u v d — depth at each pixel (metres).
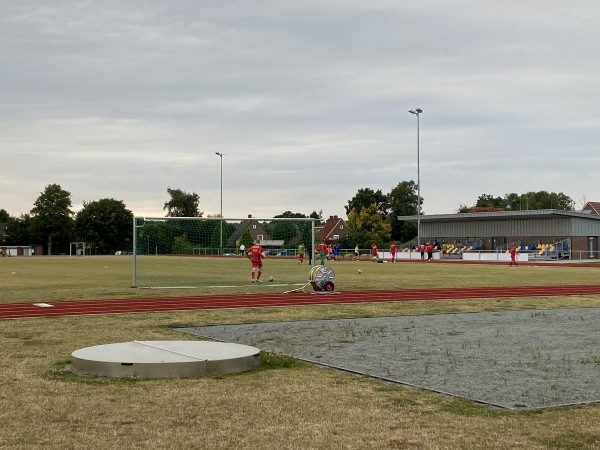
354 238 89.38
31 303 21.41
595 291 27.33
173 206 141.50
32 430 7.46
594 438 7.25
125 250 129.62
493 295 25.34
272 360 11.45
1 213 158.62
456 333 15.30
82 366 10.38
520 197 138.62
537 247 69.94
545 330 15.82
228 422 7.81
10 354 12.07
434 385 9.80
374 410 8.37
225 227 42.88
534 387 9.70
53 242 128.62
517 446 6.98
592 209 99.62
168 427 7.61
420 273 40.94
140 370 10.13
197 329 15.86
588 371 10.87
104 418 7.93
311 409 8.39
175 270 43.62
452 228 81.06
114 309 19.92
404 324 16.92
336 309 20.33
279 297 24.09
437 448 6.91
